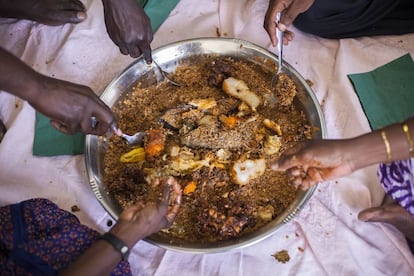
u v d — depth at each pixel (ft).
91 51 5.34
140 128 4.47
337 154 3.11
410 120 3.02
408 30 5.23
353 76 4.95
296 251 4.08
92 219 4.34
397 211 3.90
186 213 3.99
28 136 4.78
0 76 2.90
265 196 4.02
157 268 4.05
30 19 5.42
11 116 4.96
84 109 3.39
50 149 4.66
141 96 4.63
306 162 3.22
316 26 5.08
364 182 4.35
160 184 3.77
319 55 5.20
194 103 4.38
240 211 3.86
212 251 3.66
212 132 4.18
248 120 4.30
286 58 5.21
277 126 4.24
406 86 4.87
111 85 4.54
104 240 3.24
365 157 3.11
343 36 5.23
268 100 4.52
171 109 4.44
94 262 3.14
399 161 3.60
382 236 4.13
